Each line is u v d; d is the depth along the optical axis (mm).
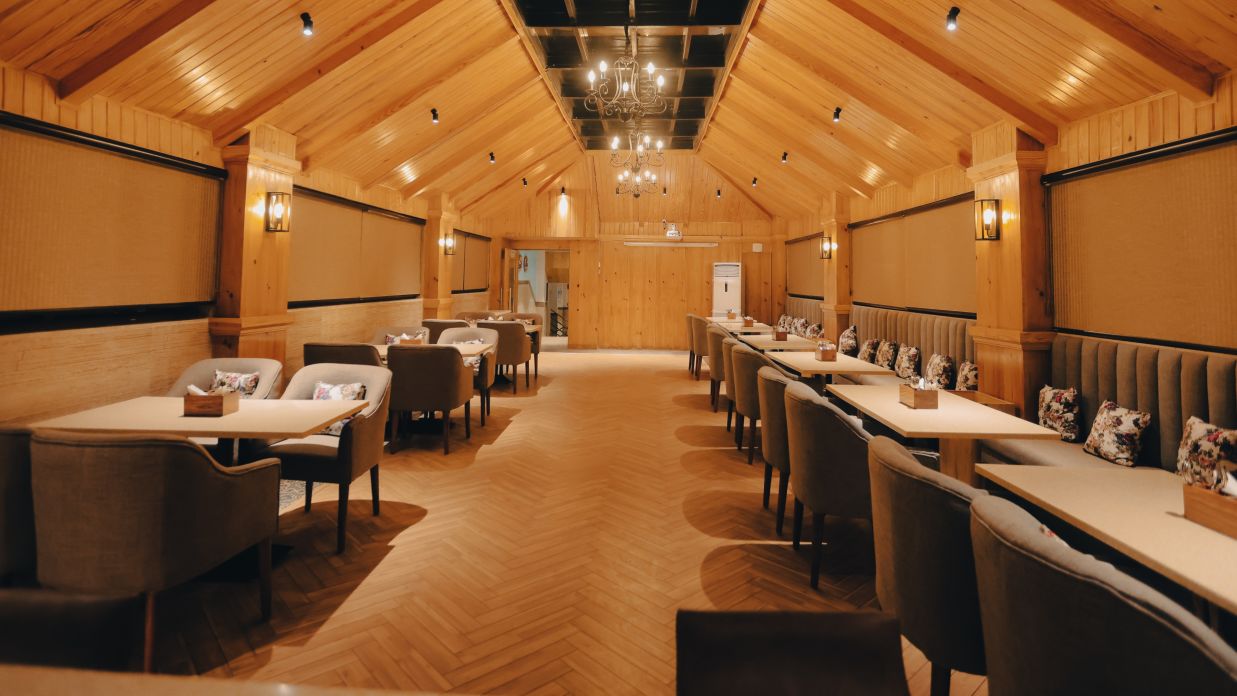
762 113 6781
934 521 1509
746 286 11500
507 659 2012
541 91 6738
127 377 3621
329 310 5875
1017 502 2488
